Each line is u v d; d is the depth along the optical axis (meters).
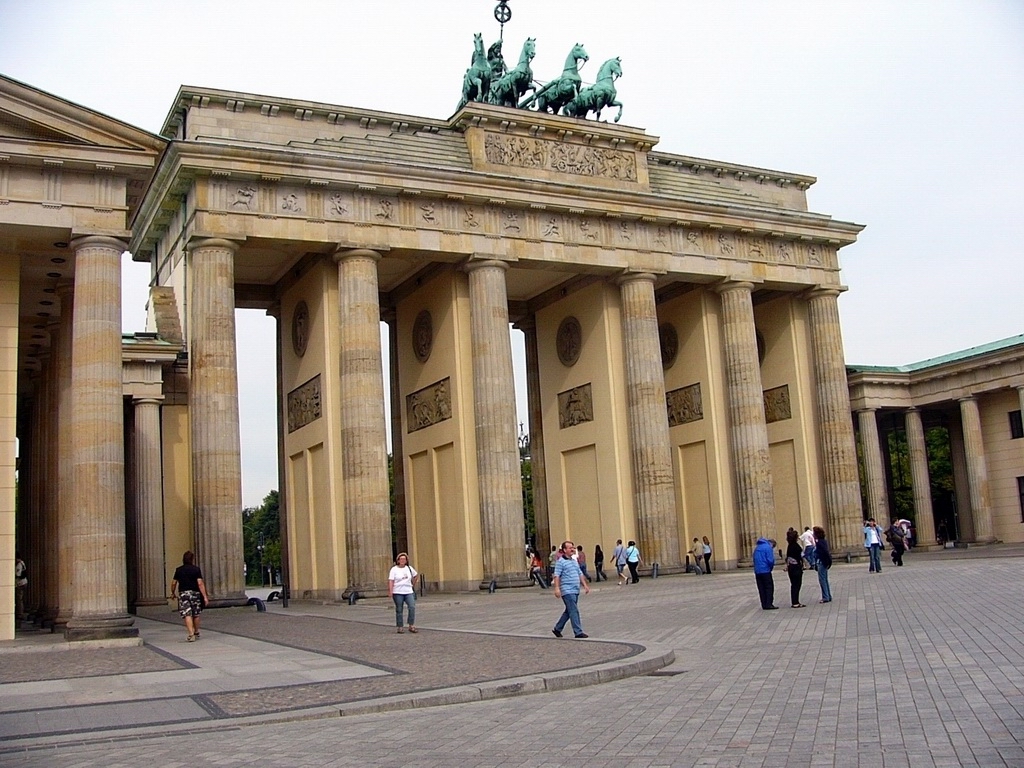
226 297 74.19
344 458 77.62
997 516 115.44
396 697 25.31
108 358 45.69
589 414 96.62
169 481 83.38
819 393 102.50
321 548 81.62
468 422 85.62
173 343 80.50
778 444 106.25
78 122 46.00
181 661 36.16
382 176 79.81
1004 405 114.56
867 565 88.31
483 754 19.17
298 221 77.38
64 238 47.44
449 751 19.58
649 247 92.94
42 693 28.78
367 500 76.38
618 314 95.12
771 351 107.44
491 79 94.31
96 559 44.09
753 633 38.12
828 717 20.89
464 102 94.12
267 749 20.45
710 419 99.56
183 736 22.30
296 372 87.88
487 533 81.62
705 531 100.00
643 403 90.75
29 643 44.09
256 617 63.47
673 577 87.38
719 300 101.25
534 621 49.44
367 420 77.38
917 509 117.12
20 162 45.28
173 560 82.94
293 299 89.00
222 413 72.44
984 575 58.62
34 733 22.53
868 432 115.75
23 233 46.50
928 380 117.25
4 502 47.62
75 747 21.31
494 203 84.56
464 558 84.50
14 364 48.81
